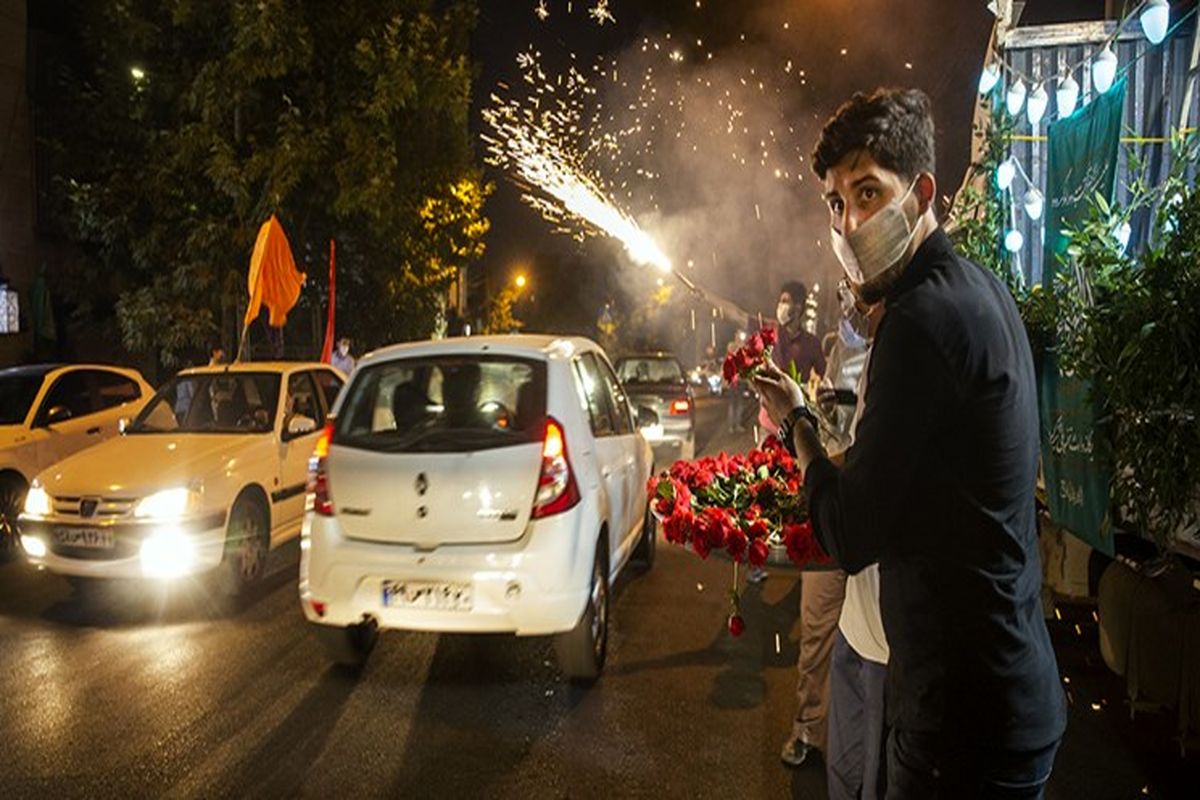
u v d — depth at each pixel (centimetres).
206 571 631
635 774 398
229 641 574
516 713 462
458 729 444
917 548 168
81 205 1185
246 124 1178
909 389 164
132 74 1162
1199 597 379
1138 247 614
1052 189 555
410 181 1305
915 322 166
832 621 389
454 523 469
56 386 887
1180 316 342
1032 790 169
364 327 1554
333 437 500
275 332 1396
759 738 433
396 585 470
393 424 520
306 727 446
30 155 1446
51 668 528
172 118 1194
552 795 381
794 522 270
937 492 165
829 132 184
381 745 427
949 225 648
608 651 552
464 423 509
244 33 1096
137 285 1282
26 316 1430
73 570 621
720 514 261
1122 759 416
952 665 167
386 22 1242
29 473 822
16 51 1417
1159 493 361
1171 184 402
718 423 1925
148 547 612
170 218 1200
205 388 768
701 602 650
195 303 1214
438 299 1633
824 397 326
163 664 533
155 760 412
